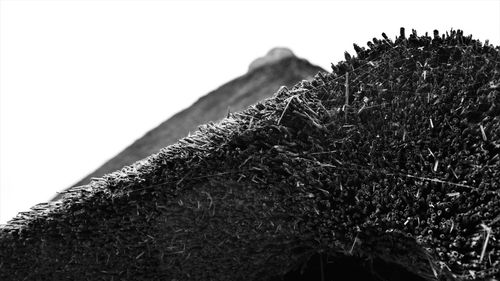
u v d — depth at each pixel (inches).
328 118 49.1
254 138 49.6
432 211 44.6
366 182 47.3
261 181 49.3
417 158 46.3
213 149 50.1
